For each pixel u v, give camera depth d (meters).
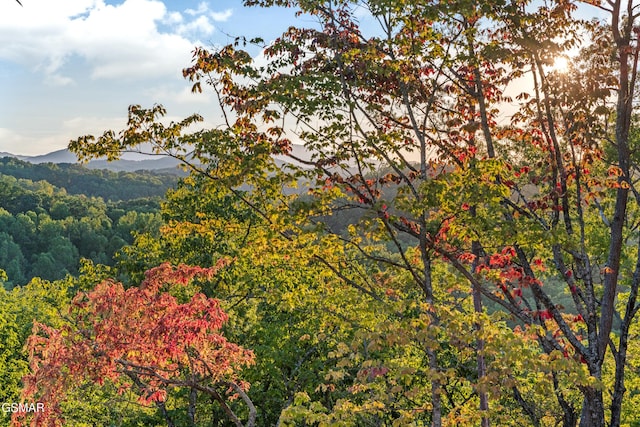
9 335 24.02
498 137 13.95
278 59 12.30
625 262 17.09
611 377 19.06
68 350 10.49
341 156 11.25
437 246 11.08
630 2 12.24
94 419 20.16
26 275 100.38
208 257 21.38
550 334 12.91
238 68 11.84
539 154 13.94
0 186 144.50
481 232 11.22
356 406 9.80
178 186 23.59
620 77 12.31
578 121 12.35
